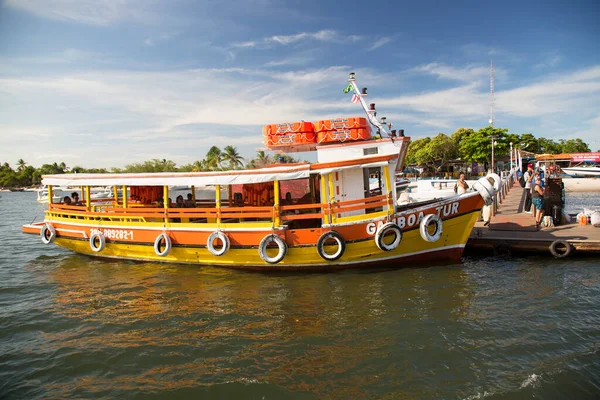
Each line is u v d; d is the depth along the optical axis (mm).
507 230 14523
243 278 11102
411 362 6570
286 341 7406
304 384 6059
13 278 12070
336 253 10875
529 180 19406
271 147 12414
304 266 11352
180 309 9055
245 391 5926
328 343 7277
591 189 45344
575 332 7422
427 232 10805
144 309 9133
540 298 9117
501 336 7344
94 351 7230
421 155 65062
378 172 12180
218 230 11555
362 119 11641
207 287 10477
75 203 15852
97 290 10562
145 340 7609
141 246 12672
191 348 7242
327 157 11555
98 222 13258
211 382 6160
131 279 11414
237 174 11438
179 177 12086
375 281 10453
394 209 11055
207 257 12000
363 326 7906
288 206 11195
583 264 11695
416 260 11492
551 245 12422
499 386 5852
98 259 13961
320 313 8594
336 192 11508
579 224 15086
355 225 10898
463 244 11453
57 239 14258
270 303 9250
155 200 14977
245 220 13219
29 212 39875
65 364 6832
